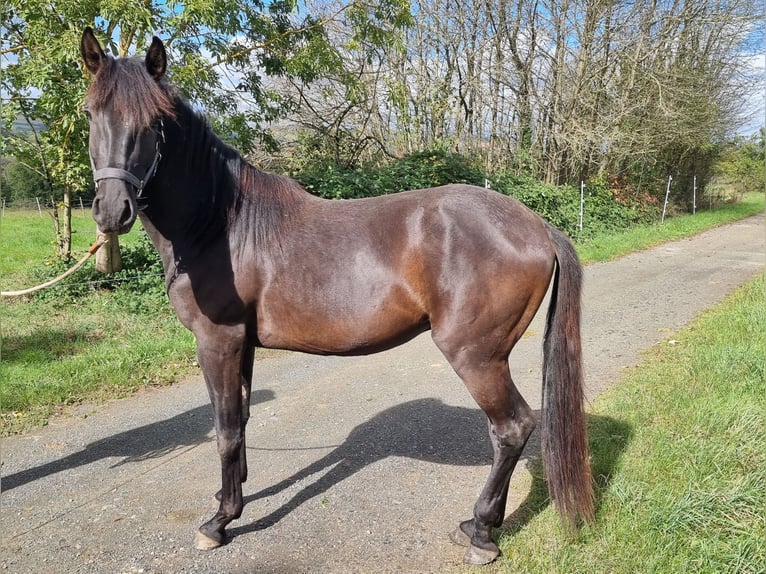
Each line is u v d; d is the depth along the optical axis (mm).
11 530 2742
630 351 5406
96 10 6293
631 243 12344
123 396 4469
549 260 2350
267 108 8938
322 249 2410
